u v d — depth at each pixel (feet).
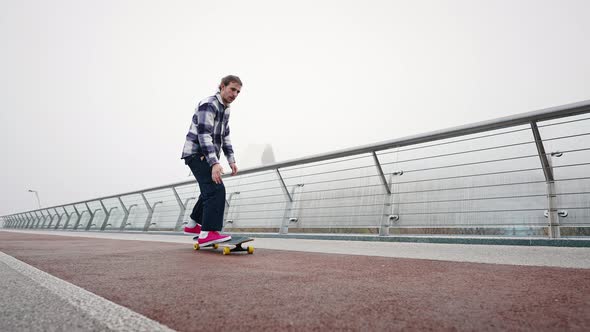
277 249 10.16
